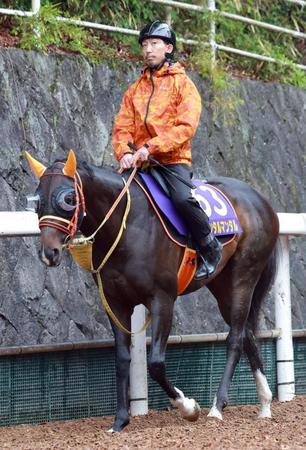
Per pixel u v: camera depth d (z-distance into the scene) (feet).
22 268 38.81
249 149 53.21
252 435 26.86
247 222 32.83
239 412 34.06
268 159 54.29
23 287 38.50
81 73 45.55
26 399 31.14
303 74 61.31
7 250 38.52
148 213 28.99
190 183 29.53
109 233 28.30
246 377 36.68
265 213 33.63
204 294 45.73
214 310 45.83
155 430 28.07
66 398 32.12
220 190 33.04
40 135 42.32
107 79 46.73
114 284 28.86
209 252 30.27
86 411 32.63
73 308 40.04
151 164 29.86
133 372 32.60
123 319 29.43
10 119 41.32
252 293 33.27
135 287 28.68
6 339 37.32
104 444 25.67
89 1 51.47
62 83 44.42
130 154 29.27
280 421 30.83
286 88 58.18
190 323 44.27
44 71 43.88
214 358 36.14
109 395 33.27
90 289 41.01
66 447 25.45
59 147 42.93
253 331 33.73
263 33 61.87
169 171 29.45
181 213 29.43
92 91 45.68
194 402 29.63
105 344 32.71
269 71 59.11
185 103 29.53
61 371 32.04
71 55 45.75
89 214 28.09
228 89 52.65
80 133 44.19
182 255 29.78
